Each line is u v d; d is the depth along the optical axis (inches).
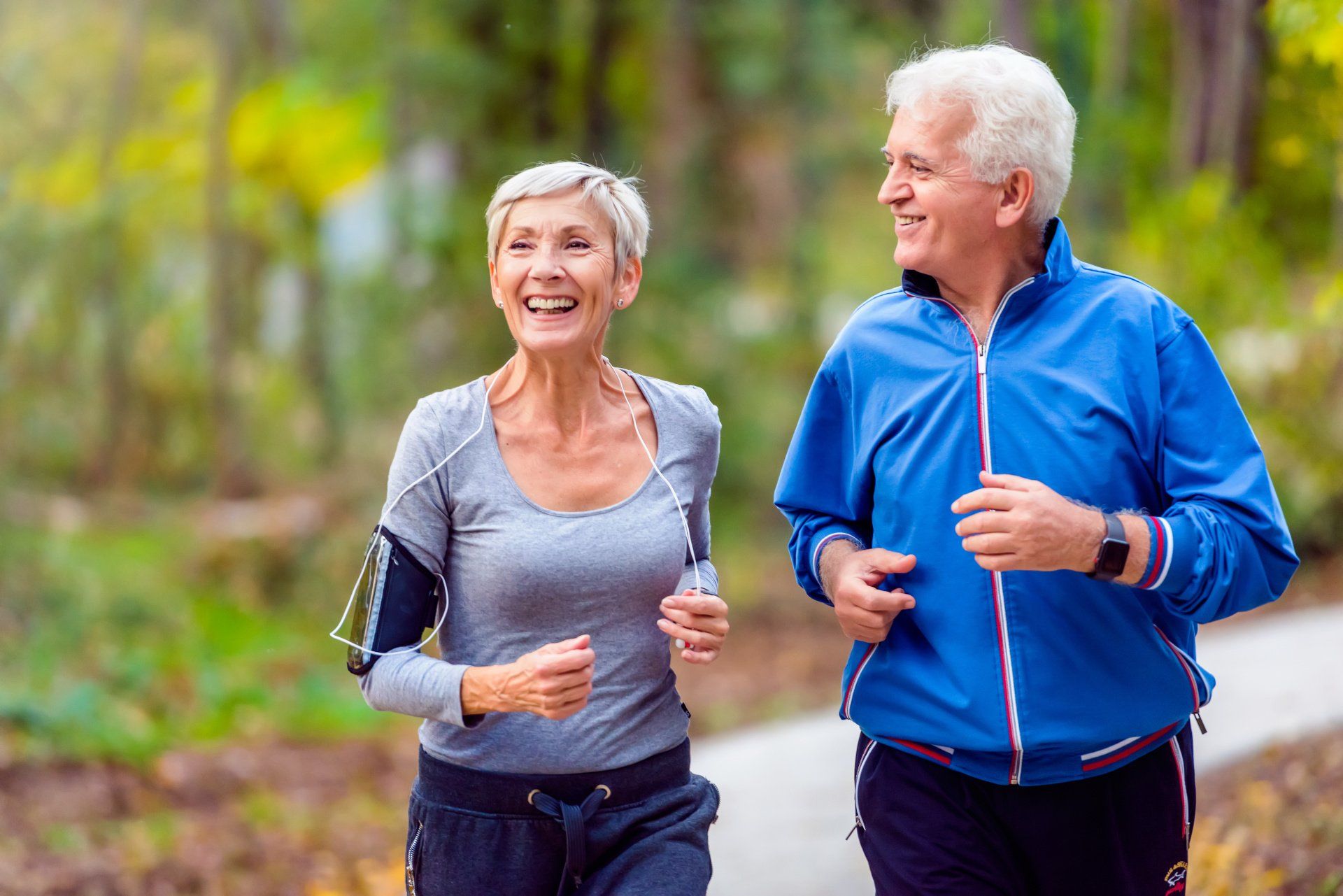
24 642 495.2
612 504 143.9
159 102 792.3
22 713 403.5
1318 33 256.8
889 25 816.3
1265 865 241.3
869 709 153.1
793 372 819.4
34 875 295.7
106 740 404.2
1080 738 142.2
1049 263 145.6
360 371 776.9
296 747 460.8
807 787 361.1
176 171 738.8
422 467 140.5
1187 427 141.3
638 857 141.4
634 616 142.9
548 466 143.6
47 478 713.0
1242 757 323.3
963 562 145.7
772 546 761.0
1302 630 486.6
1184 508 137.3
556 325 139.6
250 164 737.0
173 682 504.7
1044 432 143.4
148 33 789.2
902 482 149.5
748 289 875.4
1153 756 148.3
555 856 141.8
